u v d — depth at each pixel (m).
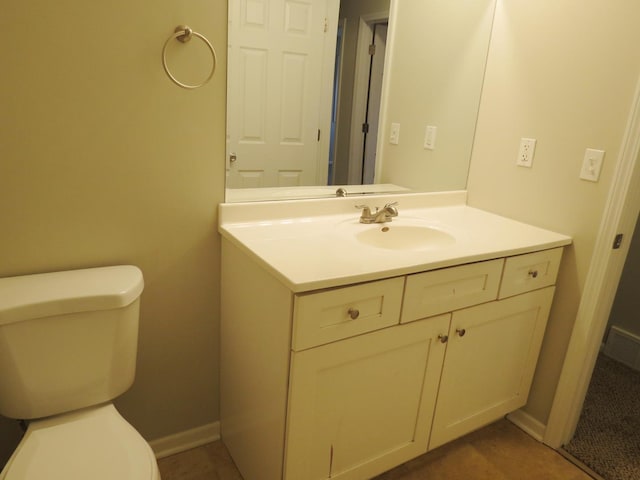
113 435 1.08
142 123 1.26
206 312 1.54
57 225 1.22
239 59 1.36
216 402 1.66
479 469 1.62
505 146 1.78
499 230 1.62
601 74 1.45
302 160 1.59
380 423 1.33
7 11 1.04
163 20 1.21
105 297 1.13
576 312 1.61
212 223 1.45
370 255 1.24
